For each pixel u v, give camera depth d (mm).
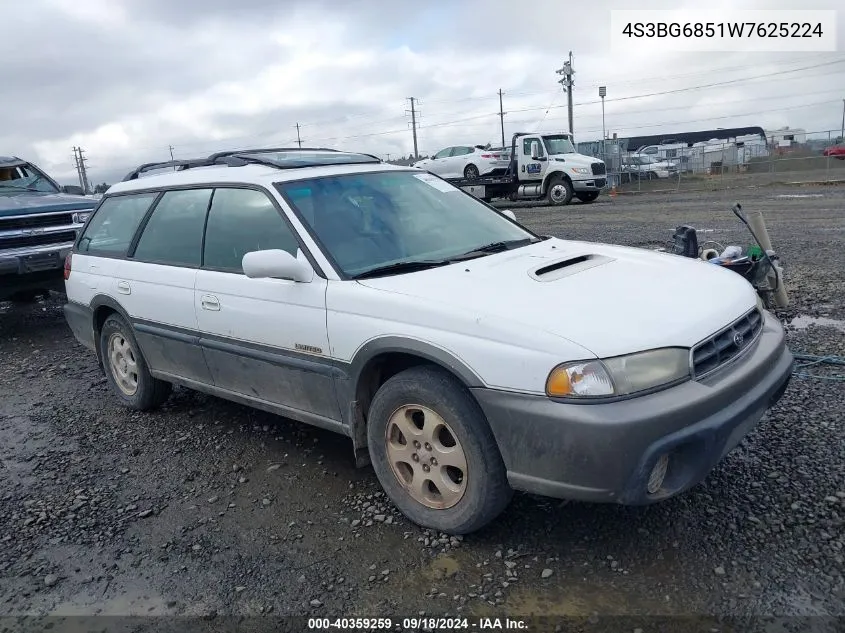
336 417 3756
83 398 5887
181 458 4512
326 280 3646
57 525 3775
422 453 3340
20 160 10227
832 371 4992
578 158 22938
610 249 4250
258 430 4883
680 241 6461
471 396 3127
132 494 4074
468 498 3170
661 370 2848
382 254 3855
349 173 4387
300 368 3799
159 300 4707
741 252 6207
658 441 2756
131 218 5234
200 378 4633
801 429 4090
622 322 2971
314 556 3307
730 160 33562
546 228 15250
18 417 5539
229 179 4406
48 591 3201
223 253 4328
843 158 29516
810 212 14289
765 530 3172
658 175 31656
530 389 2883
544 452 2877
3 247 7969
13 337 8484
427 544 3314
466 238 4230
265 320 3932
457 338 3094
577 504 3543
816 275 8023
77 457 4656
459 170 26281
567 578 2986
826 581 2820
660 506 3439
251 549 3410
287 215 3936
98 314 5500
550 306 3107
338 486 3979
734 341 3191
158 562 3363
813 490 3443
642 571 2984
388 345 3312
